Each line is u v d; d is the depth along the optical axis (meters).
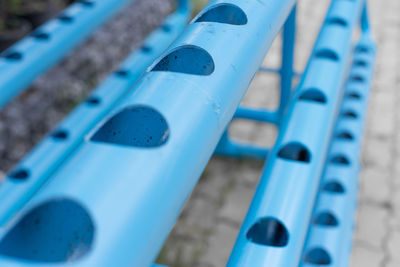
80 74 3.71
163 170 0.54
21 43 1.84
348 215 1.82
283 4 1.04
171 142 0.58
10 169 2.82
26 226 0.51
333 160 2.03
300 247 1.06
